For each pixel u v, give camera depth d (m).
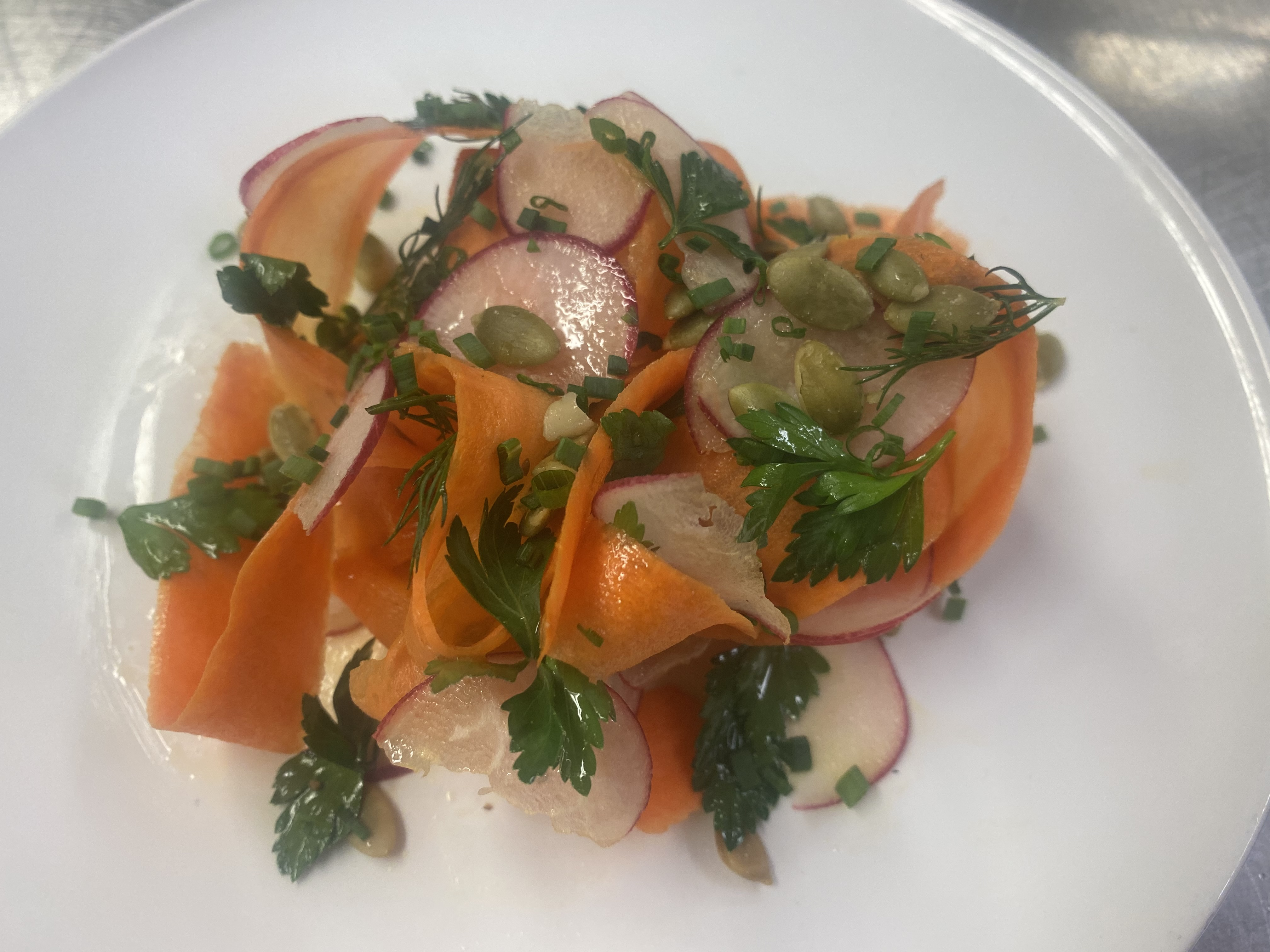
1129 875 0.13
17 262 0.17
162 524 0.15
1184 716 0.14
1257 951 0.15
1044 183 0.18
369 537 0.14
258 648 0.14
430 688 0.12
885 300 0.13
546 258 0.14
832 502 0.12
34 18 0.22
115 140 0.18
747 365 0.13
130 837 0.14
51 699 0.15
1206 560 0.15
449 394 0.13
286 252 0.16
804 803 0.14
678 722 0.14
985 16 0.20
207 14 0.18
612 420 0.12
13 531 0.15
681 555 0.12
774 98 0.19
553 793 0.12
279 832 0.14
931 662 0.15
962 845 0.14
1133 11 0.23
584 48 0.19
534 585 0.12
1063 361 0.17
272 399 0.17
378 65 0.19
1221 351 0.16
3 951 0.13
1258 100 0.22
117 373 0.17
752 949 0.14
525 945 0.14
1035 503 0.16
